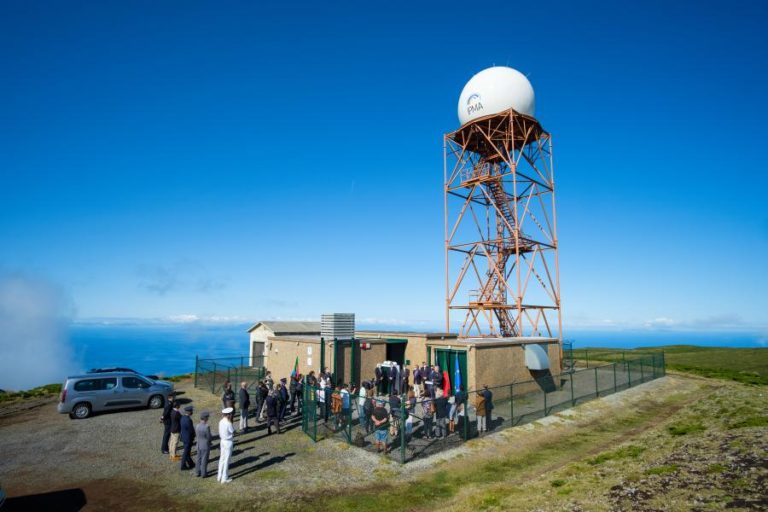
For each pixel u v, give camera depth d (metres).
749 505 7.84
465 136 34.09
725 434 13.40
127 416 19.34
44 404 22.78
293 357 25.88
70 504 10.58
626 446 14.14
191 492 11.21
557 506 9.05
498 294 32.25
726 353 43.22
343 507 10.29
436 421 15.74
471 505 9.84
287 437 15.94
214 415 19.59
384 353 25.03
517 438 15.70
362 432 16.20
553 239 32.91
